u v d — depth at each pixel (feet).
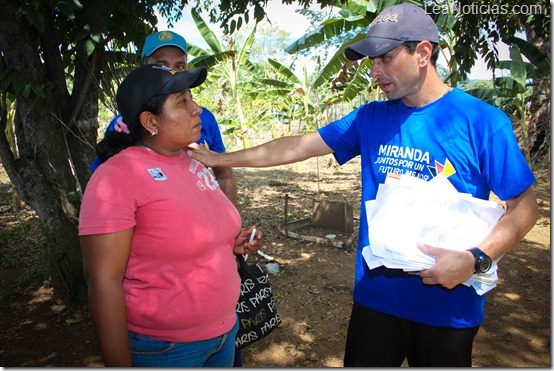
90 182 4.56
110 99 12.73
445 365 5.57
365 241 6.09
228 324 5.40
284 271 15.25
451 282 4.83
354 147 6.63
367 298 6.05
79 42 10.90
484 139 5.02
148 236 4.62
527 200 4.94
